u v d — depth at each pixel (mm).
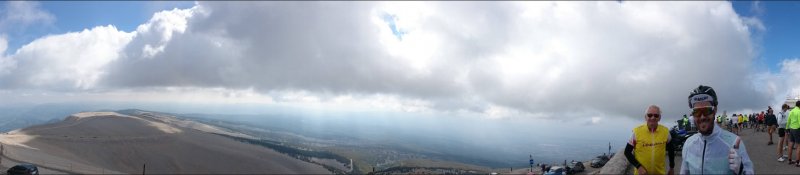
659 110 9031
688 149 6898
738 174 6184
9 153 128250
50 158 149125
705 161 6504
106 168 168000
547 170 30484
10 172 65688
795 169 16156
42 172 115875
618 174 14461
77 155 179500
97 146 199625
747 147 23359
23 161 123188
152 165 195375
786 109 18000
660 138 8922
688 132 21797
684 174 6961
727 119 39750
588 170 34906
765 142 25609
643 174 9023
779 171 16000
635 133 9383
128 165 188625
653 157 8922
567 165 34031
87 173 132375
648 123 9102
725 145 6355
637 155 9234
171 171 192875
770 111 24188
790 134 17078
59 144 186250
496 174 49312
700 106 6559
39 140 184500
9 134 184000
